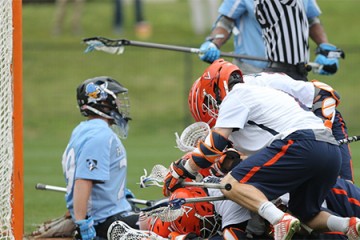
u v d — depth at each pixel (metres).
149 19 67.94
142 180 18.55
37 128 49.12
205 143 17.00
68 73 54.34
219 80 18.02
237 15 23.61
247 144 17.25
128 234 18.12
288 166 16.67
